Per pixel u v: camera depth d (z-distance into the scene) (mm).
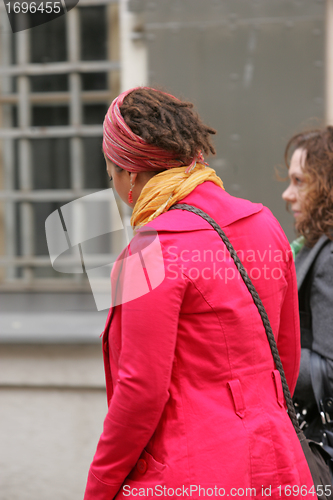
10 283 5574
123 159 2301
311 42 5023
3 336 5074
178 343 2164
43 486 5332
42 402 5262
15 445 5328
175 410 2164
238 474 2084
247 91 5117
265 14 5020
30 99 5547
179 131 2262
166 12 5094
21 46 5418
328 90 5055
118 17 5184
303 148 3523
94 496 2338
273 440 2197
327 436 2990
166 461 2135
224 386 2182
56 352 5172
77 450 5273
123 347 2145
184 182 2279
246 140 5148
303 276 3111
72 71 5422
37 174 5648
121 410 2156
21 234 5684
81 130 5555
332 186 3250
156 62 5168
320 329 3008
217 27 5074
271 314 2424
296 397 3143
